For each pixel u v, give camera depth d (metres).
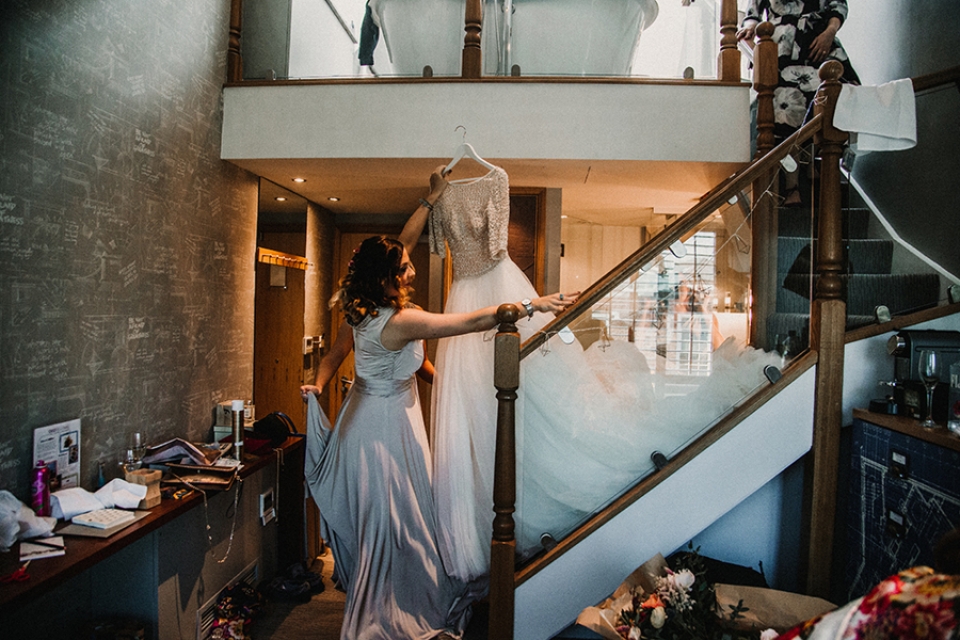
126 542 1.85
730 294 2.26
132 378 2.34
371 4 3.00
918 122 3.01
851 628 0.81
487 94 2.81
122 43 2.22
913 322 2.24
